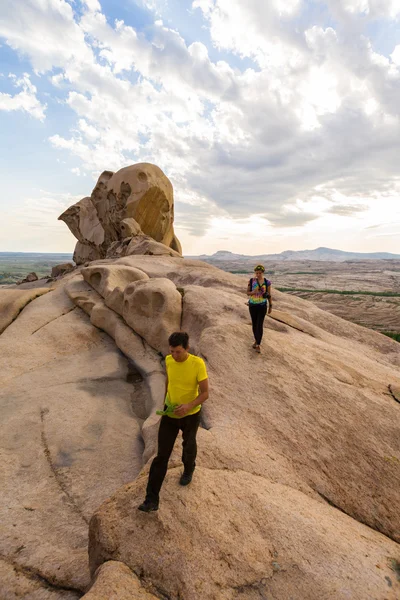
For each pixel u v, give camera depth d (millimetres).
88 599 2746
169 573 3061
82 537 4434
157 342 9398
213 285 12781
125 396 8055
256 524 3592
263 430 5527
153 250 19484
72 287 12859
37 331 10328
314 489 4711
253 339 7984
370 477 5059
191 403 3510
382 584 3232
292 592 3037
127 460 5965
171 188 27969
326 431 5688
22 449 6020
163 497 3654
